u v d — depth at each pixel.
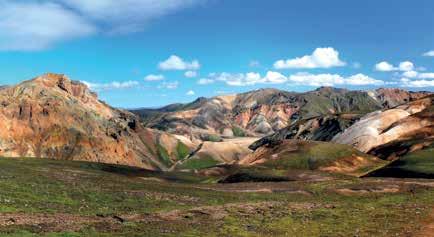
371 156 177.00
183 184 97.19
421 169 121.25
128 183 84.94
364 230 54.66
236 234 49.06
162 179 129.75
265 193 84.50
